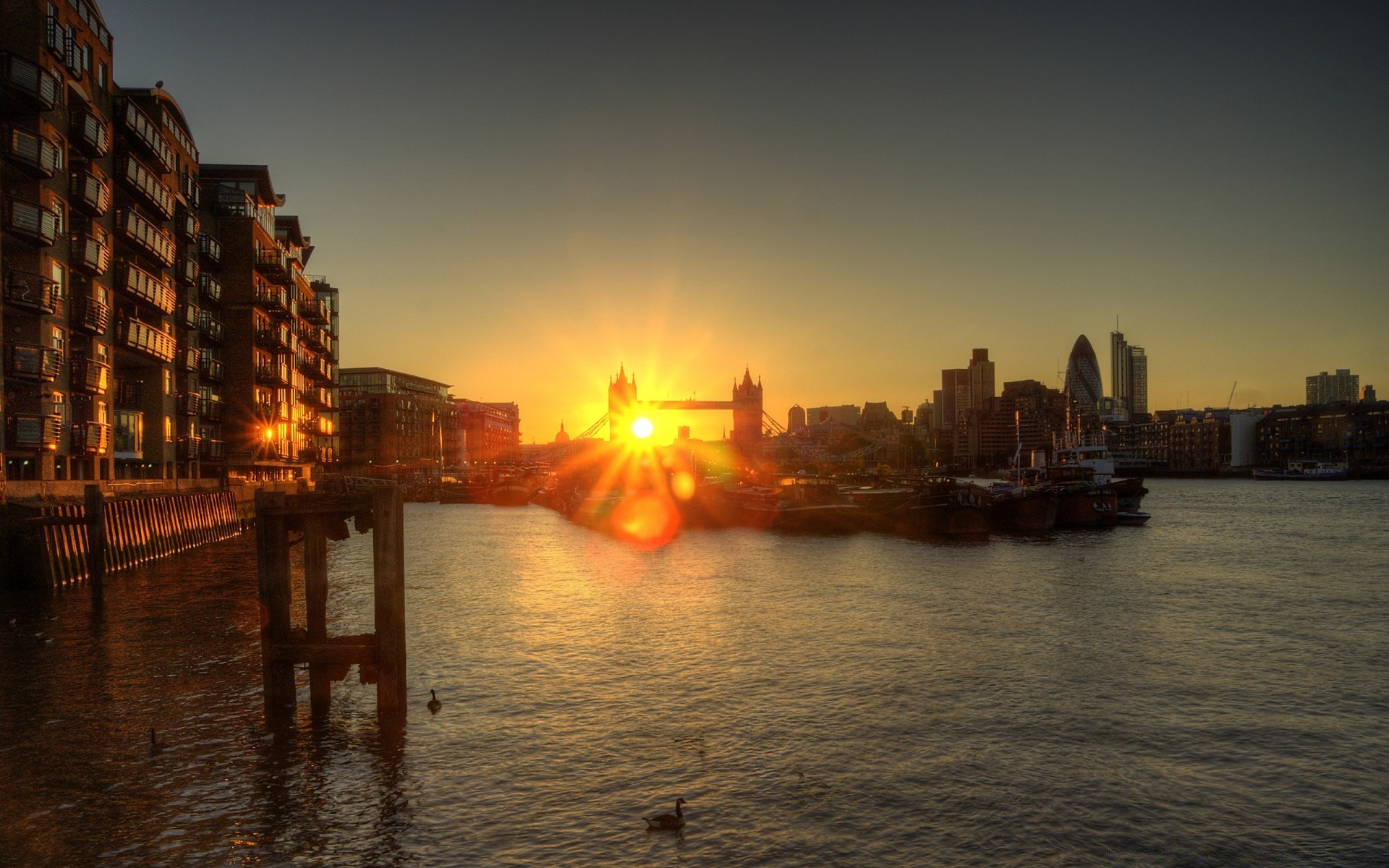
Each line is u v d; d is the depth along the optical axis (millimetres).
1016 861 18328
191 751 23219
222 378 87750
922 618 42531
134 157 63594
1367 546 77750
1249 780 22625
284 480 102562
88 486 42125
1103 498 99062
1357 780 22641
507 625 41094
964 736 25469
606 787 21578
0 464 44781
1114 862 18359
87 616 39188
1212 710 28062
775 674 31906
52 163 49688
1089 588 52375
